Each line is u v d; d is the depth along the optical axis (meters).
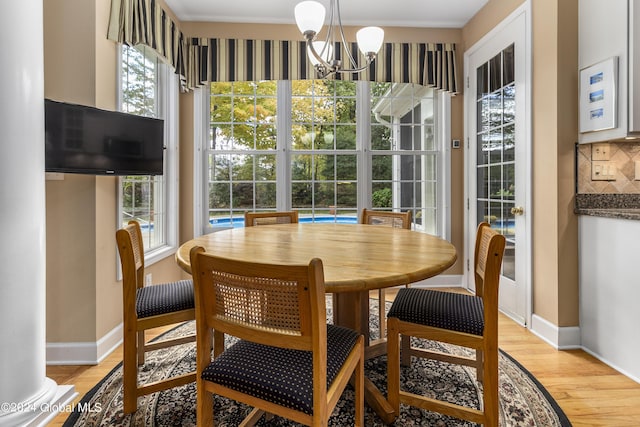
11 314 1.31
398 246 1.67
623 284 1.88
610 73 1.92
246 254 1.48
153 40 2.53
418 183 3.58
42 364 1.43
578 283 2.19
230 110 3.42
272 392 0.99
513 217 2.65
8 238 1.29
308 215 3.49
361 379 1.29
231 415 1.53
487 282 1.28
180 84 3.21
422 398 1.44
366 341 1.94
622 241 1.89
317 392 0.93
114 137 2.09
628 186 2.19
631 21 1.83
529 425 1.46
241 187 3.45
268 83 3.44
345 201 3.52
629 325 1.85
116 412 1.55
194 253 1.04
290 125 3.46
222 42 3.23
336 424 1.46
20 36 1.32
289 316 0.95
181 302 1.57
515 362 2.00
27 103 1.34
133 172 2.20
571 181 2.18
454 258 1.45
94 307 2.04
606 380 1.81
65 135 1.86
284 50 3.30
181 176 3.27
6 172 1.29
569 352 2.12
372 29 1.97
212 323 1.07
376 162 3.54
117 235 1.47
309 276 0.89
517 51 2.57
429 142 3.59
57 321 2.04
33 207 1.37
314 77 3.31
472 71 3.26
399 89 3.54
